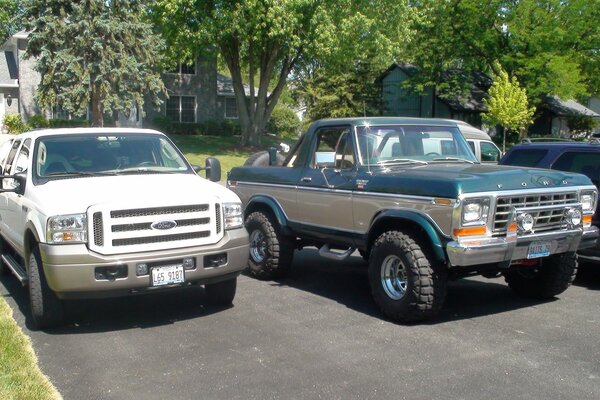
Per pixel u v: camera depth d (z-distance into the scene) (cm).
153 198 610
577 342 582
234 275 661
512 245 606
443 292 621
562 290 719
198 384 485
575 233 659
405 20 3039
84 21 2306
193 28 2806
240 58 3441
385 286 651
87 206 588
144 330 622
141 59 2505
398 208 642
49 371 513
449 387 477
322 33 2720
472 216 589
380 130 733
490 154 1546
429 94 4316
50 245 578
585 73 3566
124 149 742
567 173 686
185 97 3878
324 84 4066
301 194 783
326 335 603
